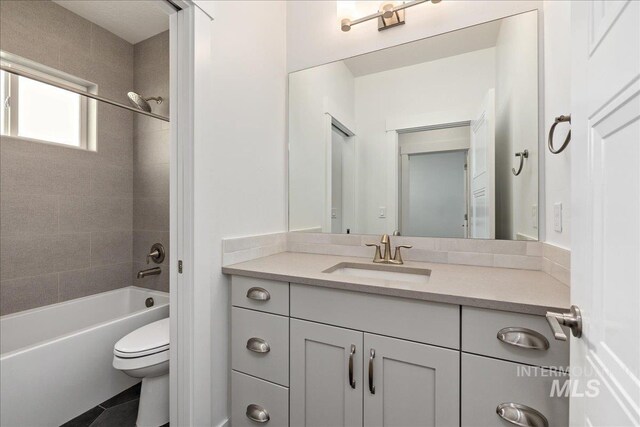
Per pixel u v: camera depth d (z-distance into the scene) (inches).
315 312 45.1
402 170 63.7
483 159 57.0
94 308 84.7
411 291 38.1
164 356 56.0
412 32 62.6
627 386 16.7
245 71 59.2
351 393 42.5
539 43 51.4
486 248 55.9
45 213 76.9
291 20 73.8
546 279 44.6
